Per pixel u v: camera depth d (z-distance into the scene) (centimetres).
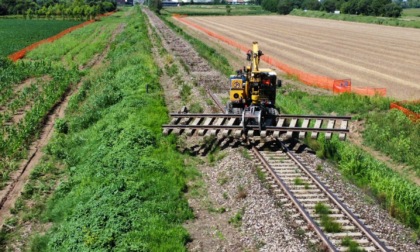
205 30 9081
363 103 2834
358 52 5806
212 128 2056
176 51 5084
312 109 2802
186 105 2747
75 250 1257
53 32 8619
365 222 1356
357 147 2197
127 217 1391
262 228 1330
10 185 1866
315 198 1505
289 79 3903
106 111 2639
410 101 2894
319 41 7162
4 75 3888
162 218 1418
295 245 1219
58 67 4491
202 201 1573
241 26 10350
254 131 2031
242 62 4803
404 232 1345
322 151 1942
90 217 1398
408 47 6297
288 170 1730
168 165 1806
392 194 1566
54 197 1714
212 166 1877
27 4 14362
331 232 1297
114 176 1667
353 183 1711
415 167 1972
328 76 4097
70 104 3062
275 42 7000
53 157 2145
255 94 2044
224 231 1370
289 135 1969
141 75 3334
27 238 1473
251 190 1549
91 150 2078
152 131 2130
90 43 6550
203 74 3716
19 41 7038
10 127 2673
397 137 2272
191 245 1306
